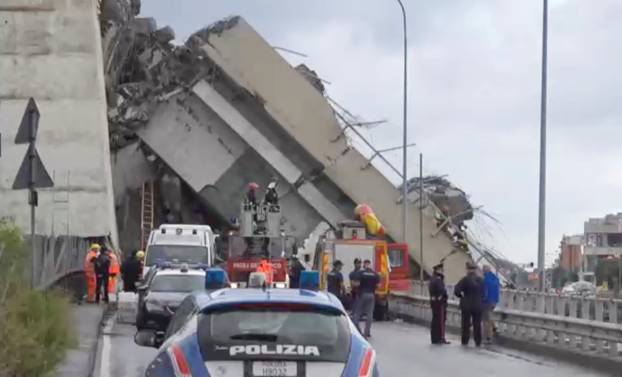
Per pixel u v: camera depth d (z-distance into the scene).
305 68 61.41
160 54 58.47
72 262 41.19
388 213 58.34
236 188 59.12
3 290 16.06
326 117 58.22
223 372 9.07
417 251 57.88
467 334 29.17
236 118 57.19
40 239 28.31
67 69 50.16
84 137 49.81
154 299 25.14
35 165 17.89
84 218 49.09
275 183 53.03
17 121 49.28
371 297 29.97
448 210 59.81
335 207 59.12
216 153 58.44
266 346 9.21
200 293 10.64
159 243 39.62
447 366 22.89
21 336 14.66
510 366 23.20
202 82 57.03
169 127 58.12
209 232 40.97
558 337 26.03
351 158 58.31
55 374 16.98
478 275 28.95
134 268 38.72
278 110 57.62
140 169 59.72
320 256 44.75
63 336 17.12
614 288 44.19
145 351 23.38
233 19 57.69
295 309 9.69
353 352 9.38
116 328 29.64
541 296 27.62
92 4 50.69
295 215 59.44
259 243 47.28
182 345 9.36
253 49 57.69
